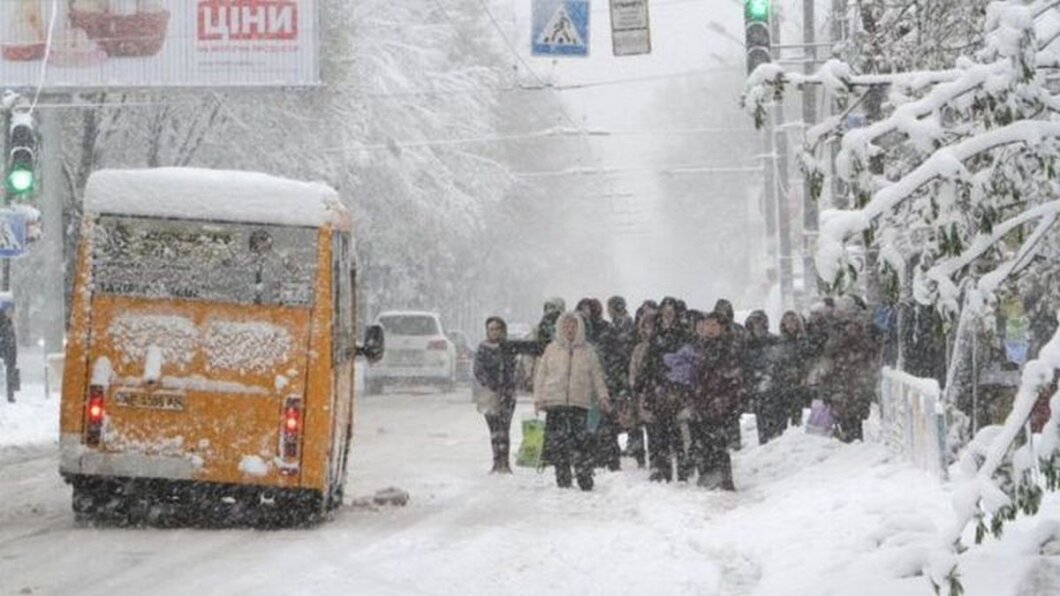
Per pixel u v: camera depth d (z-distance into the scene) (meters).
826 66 20.97
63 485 43.88
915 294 20.89
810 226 81.19
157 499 35.88
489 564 29.73
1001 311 24.09
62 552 31.14
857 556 26.78
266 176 35.56
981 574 24.00
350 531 34.66
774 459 45.50
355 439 61.81
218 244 34.84
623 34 57.16
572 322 43.44
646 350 44.22
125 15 87.62
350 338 39.31
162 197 34.88
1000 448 19.97
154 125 102.38
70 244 101.00
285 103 105.75
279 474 34.34
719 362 41.66
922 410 36.59
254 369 34.50
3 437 60.28
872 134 20.19
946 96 20.06
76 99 99.50
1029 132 19.84
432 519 36.97
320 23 94.50
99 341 34.56
